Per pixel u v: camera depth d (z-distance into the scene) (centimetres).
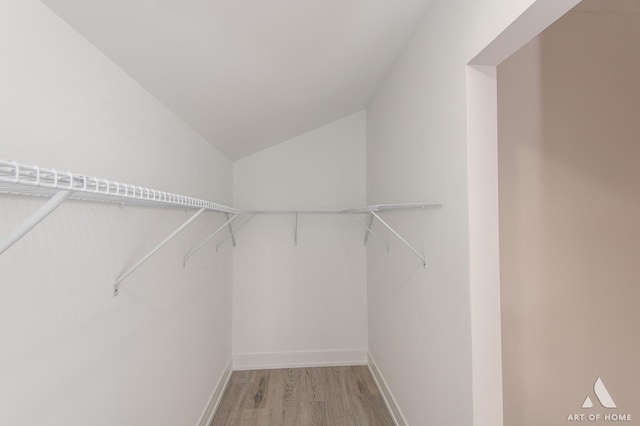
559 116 136
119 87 103
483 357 109
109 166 97
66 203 78
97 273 90
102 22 82
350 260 281
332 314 279
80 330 83
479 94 112
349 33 139
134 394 110
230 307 264
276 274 277
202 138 188
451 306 123
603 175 137
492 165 112
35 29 69
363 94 239
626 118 139
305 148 280
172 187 145
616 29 140
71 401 80
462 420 115
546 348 133
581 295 134
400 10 138
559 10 80
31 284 68
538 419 134
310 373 263
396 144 193
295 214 278
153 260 125
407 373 176
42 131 71
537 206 134
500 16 91
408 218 172
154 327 126
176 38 99
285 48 131
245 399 224
